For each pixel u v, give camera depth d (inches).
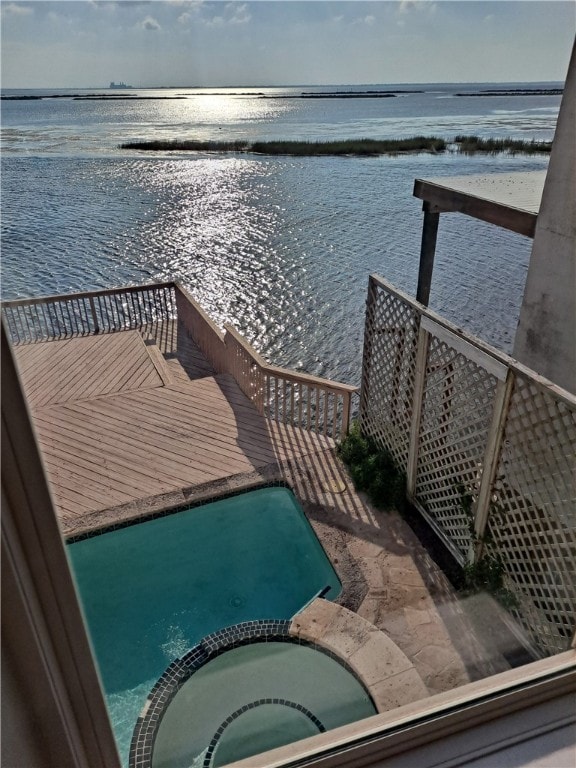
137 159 824.3
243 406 217.0
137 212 609.0
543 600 117.8
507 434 125.8
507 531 129.7
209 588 114.3
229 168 973.2
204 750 78.9
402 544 150.8
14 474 35.0
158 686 82.2
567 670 66.3
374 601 128.9
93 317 256.8
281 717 86.4
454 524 148.8
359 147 981.2
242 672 94.1
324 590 130.3
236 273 466.6
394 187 832.3
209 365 257.9
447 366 143.3
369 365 184.2
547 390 111.0
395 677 98.0
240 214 684.1
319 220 671.8
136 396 210.2
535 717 64.7
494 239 565.3
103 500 140.7
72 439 166.6
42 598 39.3
